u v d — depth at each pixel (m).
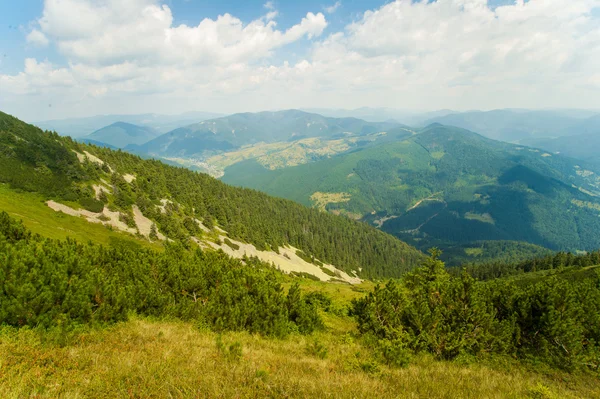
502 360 16.05
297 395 8.77
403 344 16.58
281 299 19.61
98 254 20.83
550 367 15.40
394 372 12.62
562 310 17.05
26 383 7.47
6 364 8.23
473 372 13.73
